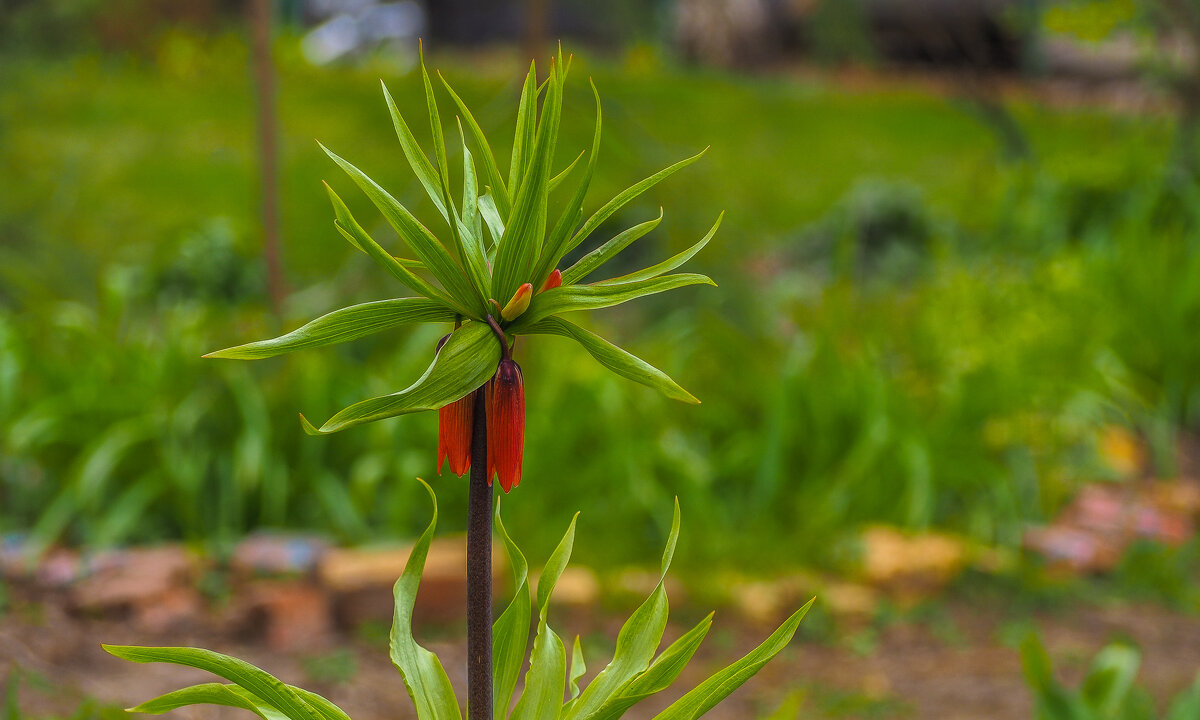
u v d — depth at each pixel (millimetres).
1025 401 4742
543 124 1048
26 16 6414
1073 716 2207
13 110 6059
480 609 1146
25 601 3352
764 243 6086
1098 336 5324
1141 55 6695
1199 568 4363
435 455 4242
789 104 12547
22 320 4504
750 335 5227
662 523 4066
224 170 9234
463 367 1046
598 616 3721
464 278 1079
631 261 6340
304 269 6633
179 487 3928
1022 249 6879
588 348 1087
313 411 4211
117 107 9914
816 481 4512
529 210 1067
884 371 4824
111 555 3689
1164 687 3320
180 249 5672
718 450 4727
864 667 3484
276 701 1140
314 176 7895
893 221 7523
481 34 16109
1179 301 5652
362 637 3518
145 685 2938
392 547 3869
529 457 4207
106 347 4340
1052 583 4117
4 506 4059
